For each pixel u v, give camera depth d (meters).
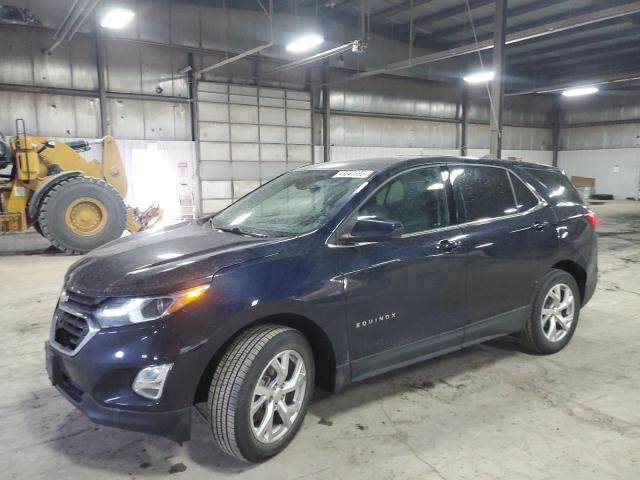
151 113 13.70
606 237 10.26
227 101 14.83
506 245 3.28
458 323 3.09
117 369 2.11
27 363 3.63
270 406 2.36
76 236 8.44
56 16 11.93
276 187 3.47
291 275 2.40
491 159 3.53
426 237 2.93
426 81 19.56
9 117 11.72
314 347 2.66
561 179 3.94
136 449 2.51
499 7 9.95
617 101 23.19
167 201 14.16
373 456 2.41
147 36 13.23
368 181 2.87
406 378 3.30
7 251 8.90
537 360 3.60
